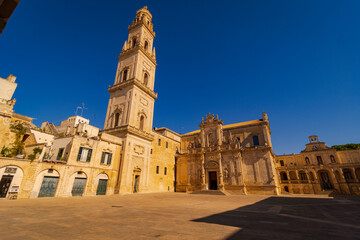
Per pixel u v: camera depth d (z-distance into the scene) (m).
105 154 35.38
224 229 8.41
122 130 40.09
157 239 6.78
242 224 9.60
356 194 53.94
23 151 31.28
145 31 55.41
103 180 34.22
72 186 29.20
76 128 42.53
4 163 22.91
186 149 62.09
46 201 20.81
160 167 51.66
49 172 26.88
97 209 15.29
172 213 13.62
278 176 61.28
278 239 6.67
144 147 44.56
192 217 11.86
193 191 47.91
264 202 23.92
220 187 47.81
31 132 34.78
